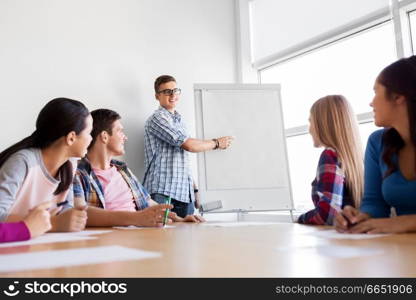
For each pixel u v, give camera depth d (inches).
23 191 45.5
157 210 52.4
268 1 128.4
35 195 47.4
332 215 49.1
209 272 16.6
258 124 108.7
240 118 108.5
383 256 20.4
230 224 55.0
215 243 28.4
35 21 95.0
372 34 98.0
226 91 110.0
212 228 46.9
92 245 27.7
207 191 101.7
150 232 41.6
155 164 96.8
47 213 34.7
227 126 107.3
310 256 20.8
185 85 118.3
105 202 68.1
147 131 99.1
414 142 42.4
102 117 71.7
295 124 120.7
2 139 88.6
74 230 42.8
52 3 97.8
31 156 45.9
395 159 44.6
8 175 42.9
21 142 47.6
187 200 99.2
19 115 91.0
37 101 93.5
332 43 108.7
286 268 17.3
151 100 110.9
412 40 89.0
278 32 124.0
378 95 45.8
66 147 48.6
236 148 105.8
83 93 100.1
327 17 107.9
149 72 111.6
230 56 130.0
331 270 16.6
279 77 127.5
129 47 108.7
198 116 107.1
